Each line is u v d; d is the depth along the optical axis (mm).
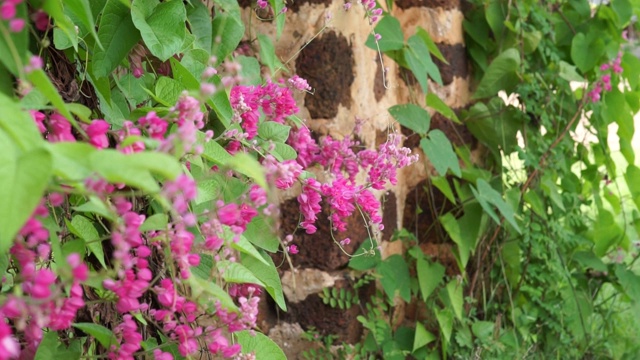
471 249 3559
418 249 3430
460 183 3664
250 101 2230
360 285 3188
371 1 2838
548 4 4180
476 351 3473
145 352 1703
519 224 3824
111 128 1918
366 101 3201
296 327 3154
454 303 3449
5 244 1012
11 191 1027
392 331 3400
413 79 3518
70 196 1804
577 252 4133
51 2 1421
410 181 3584
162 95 2004
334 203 2287
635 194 4238
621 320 4312
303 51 3020
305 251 3100
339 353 3150
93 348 1829
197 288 1596
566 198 4160
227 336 1909
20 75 1193
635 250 4602
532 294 3814
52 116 1465
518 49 3828
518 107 3891
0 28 1187
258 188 1771
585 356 4066
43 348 1603
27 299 1268
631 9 4156
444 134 3404
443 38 3633
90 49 1865
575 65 4172
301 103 3041
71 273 1267
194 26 2295
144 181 1056
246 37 2959
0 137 1056
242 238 1834
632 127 4184
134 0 1884
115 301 1604
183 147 1346
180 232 1550
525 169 3912
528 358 3754
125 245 1391
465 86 3824
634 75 4191
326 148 2658
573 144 4156
